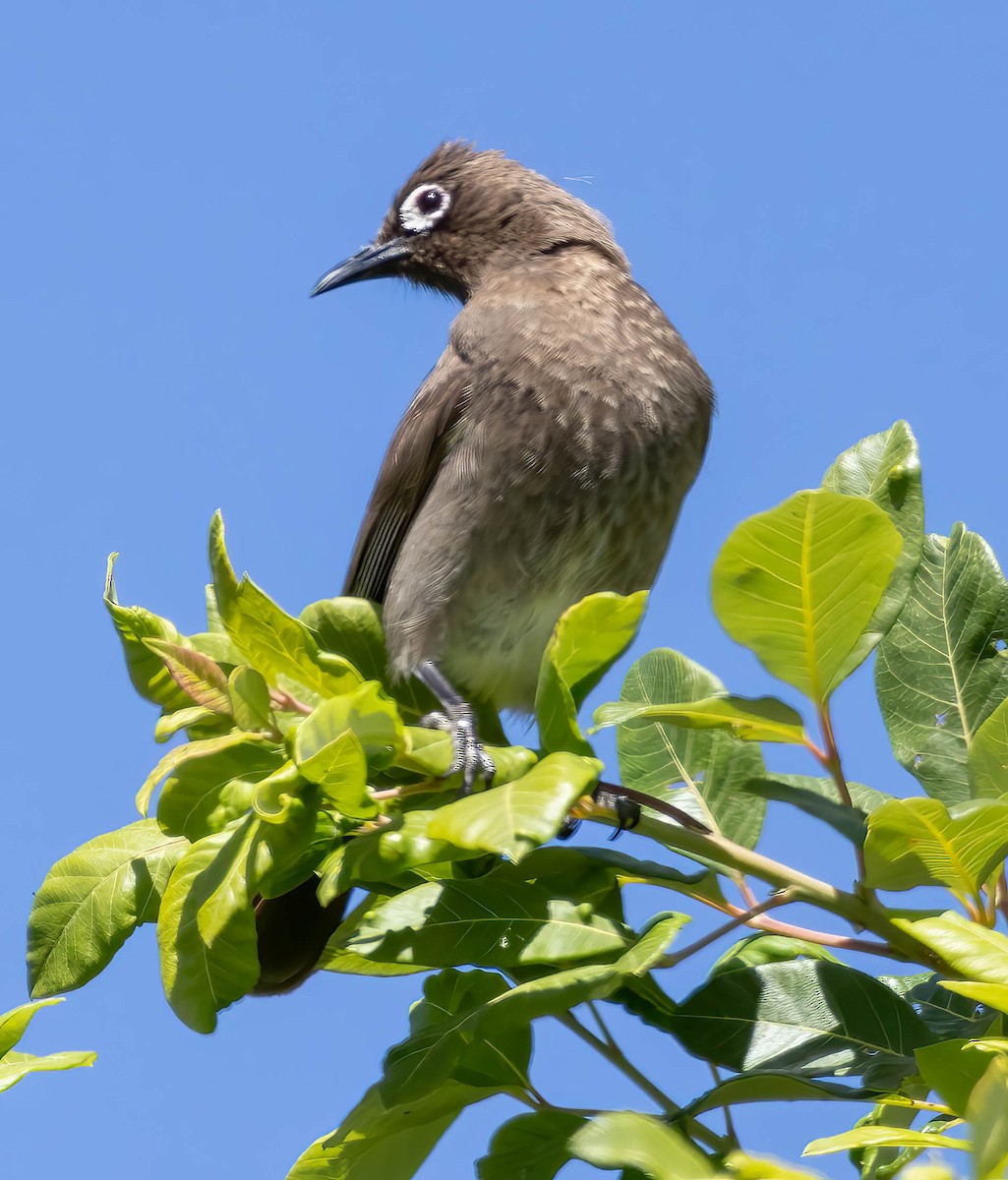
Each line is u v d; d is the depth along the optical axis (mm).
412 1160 5387
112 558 5340
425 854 4926
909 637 6340
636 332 9820
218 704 5184
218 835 5180
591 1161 3855
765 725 5387
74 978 5586
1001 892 5473
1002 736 5367
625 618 5215
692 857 5902
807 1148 4031
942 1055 4102
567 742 5215
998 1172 3145
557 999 4727
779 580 5051
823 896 5258
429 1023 5531
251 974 4934
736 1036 5609
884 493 5789
